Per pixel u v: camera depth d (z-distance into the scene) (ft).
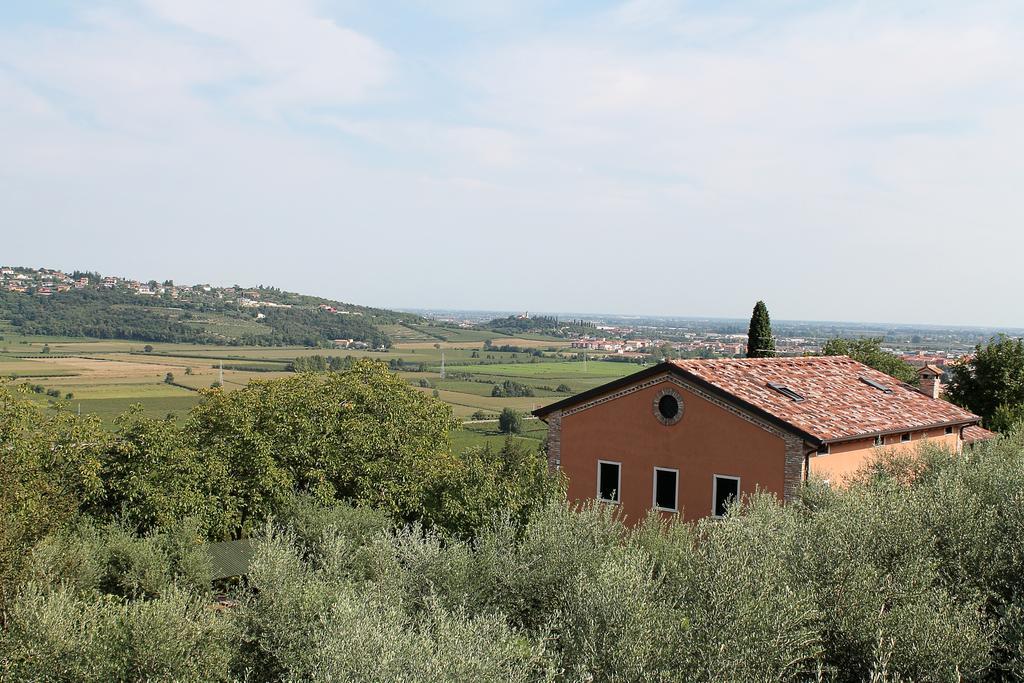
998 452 61.62
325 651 30.19
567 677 30.17
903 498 40.98
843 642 32.99
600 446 83.15
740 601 30.89
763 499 49.47
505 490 66.28
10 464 67.97
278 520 76.89
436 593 39.06
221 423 93.45
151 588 60.39
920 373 104.22
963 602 34.88
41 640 37.06
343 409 102.12
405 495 93.15
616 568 33.30
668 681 29.07
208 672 36.63
